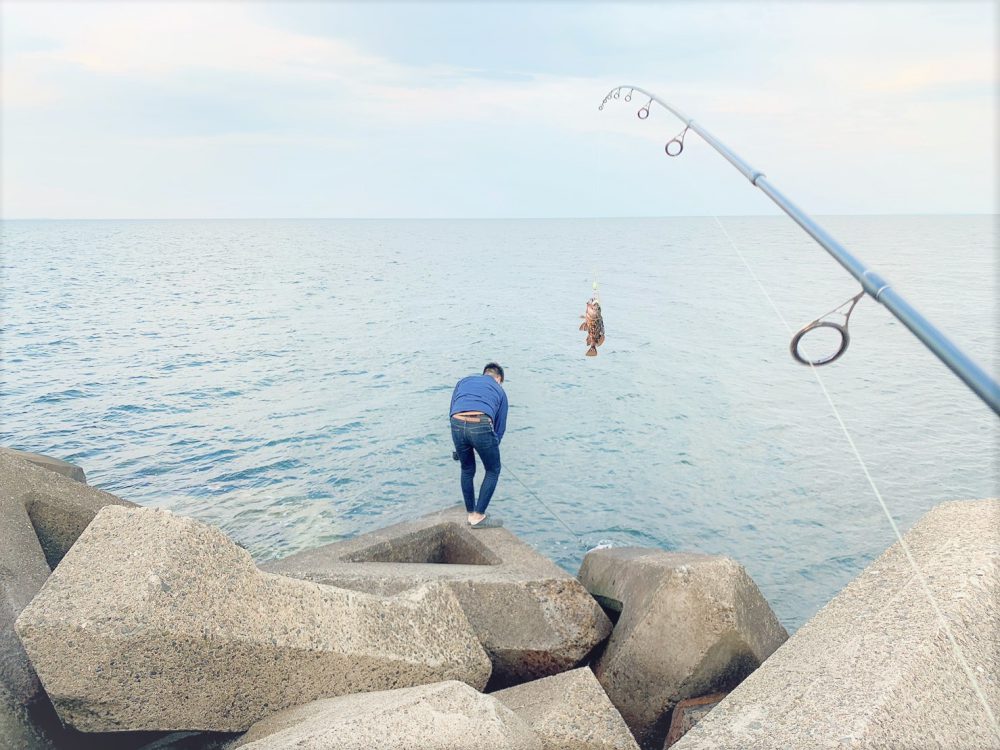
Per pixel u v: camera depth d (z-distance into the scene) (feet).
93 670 8.77
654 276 159.33
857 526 28.73
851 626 9.32
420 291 137.80
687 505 30.81
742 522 29.14
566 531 28.22
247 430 43.88
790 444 39.40
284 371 63.00
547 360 65.31
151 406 50.90
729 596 13.05
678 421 44.01
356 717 8.16
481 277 167.63
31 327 94.79
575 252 276.62
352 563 17.21
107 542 9.75
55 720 10.02
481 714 8.62
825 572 25.12
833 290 128.06
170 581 9.24
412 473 35.22
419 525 20.48
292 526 29.22
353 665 10.49
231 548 10.16
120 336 86.69
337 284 155.53
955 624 8.59
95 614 8.75
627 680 13.69
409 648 11.14
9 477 16.24
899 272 159.74
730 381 55.93
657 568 14.61
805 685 8.20
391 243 405.39
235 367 65.62
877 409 47.21
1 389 57.11
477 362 64.95
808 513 30.07
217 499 32.37
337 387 55.83
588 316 26.07
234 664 9.58
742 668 13.32
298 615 10.29
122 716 9.17
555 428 42.37
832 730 7.12
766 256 230.27
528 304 112.98
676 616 13.26
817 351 68.80
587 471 34.94
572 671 11.41
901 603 9.37
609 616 16.43
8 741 9.09
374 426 43.80
